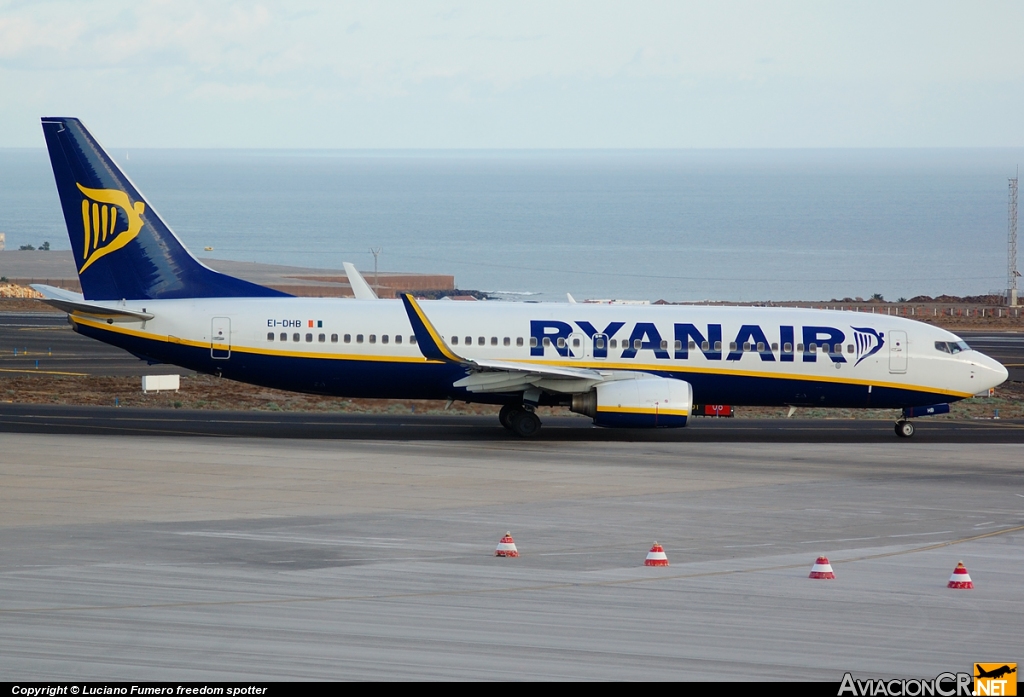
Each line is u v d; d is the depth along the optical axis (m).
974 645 74.44
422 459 142.75
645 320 168.25
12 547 94.31
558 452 151.25
